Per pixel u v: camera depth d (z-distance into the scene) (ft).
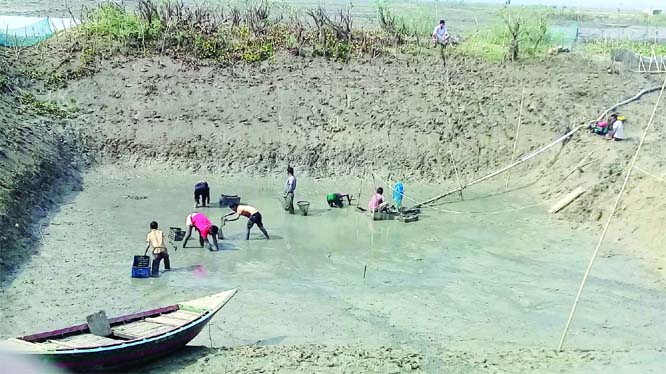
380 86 88.63
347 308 46.42
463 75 91.45
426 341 41.57
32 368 33.17
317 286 50.14
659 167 65.36
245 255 56.03
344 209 69.92
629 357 38.81
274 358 37.40
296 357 37.58
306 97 86.53
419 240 60.85
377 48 96.89
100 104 84.12
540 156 78.38
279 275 52.06
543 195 72.43
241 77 89.25
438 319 45.03
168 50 92.58
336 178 79.10
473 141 81.56
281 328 43.04
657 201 60.23
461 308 46.88
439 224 65.41
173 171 78.74
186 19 99.86
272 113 84.48
